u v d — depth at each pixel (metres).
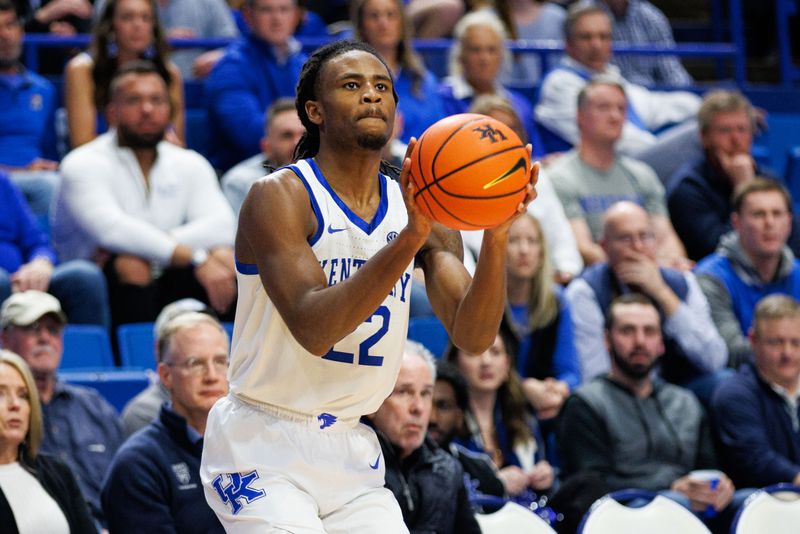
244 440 6.79
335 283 6.59
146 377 12.65
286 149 14.45
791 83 22.62
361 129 6.45
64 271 13.52
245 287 6.68
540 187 15.42
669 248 16.14
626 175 16.47
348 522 6.89
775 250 14.64
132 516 9.54
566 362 13.55
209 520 9.65
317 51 6.67
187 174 14.66
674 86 21.17
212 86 16.81
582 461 12.02
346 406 6.88
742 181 16.33
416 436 9.77
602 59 18.75
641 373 12.33
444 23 20.89
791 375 12.73
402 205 6.85
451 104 17.55
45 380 11.16
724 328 14.35
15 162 16.52
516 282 13.51
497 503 10.52
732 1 21.80
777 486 10.98
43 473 9.74
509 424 12.33
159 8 19.20
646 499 10.86
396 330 6.80
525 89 19.62
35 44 17.80
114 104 14.42
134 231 13.96
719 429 12.72
